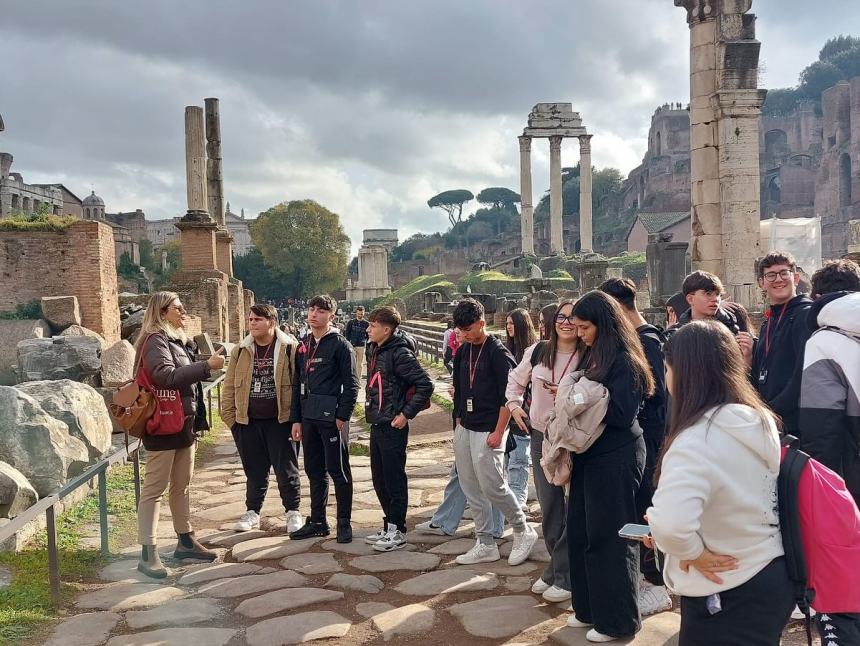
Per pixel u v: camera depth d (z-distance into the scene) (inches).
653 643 171.2
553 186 3405.5
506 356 231.9
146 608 207.2
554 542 209.9
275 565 245.6
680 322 239.8
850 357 160.1
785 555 108.0
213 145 1261.1
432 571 235.1
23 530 250.8
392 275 4407.0
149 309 248.4
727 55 619.8
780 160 4375.0
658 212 4035.4
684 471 105.3
